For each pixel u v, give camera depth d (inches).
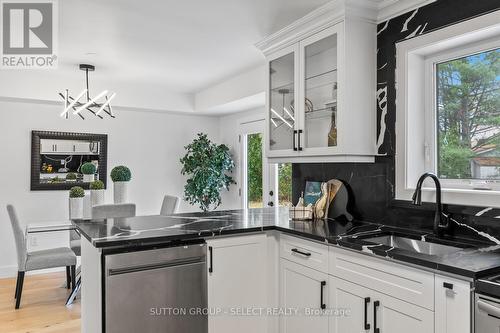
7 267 173.3
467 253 65.2
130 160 203.3
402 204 91.0
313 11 98.4
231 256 89.1
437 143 90.0
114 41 122.7
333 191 108.9
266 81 121.5
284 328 93.5
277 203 179.0
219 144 229.8
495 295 51.1
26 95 164.4
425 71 92.0
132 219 105.5
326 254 81.0
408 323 63.7
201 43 125.2
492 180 78.9
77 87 175.6
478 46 81.6
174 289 81.0
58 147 183.3
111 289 73.9
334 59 96.3
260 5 96.4
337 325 78.0
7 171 173.2
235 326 89.4
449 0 81.2
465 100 84.4
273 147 119.3
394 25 93.4
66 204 185.6
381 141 96.1
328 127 99.3
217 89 186.7
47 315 130.5
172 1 93.7
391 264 66.8
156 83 184.2
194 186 203.2
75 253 158.6
